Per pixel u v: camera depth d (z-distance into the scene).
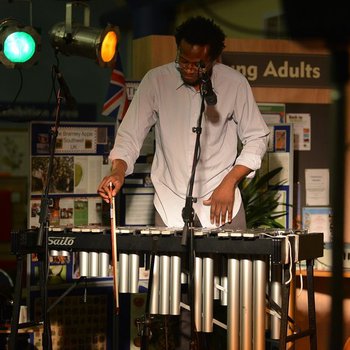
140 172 7.65
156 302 5.64
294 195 8.35
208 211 6.04
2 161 12.59
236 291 5.48
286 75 8.35
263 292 5.44
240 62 8.28
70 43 6.80
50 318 7.59
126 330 7.80
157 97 6.07
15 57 6.93
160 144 6.16
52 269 7.57
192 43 5.61
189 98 6.02
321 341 7.48
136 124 6.07
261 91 8.32
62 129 7.56
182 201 6.02
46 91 11.48
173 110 6.04
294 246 5.38
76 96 11.71
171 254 5.57
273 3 10.32
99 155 7.69
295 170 8.38
